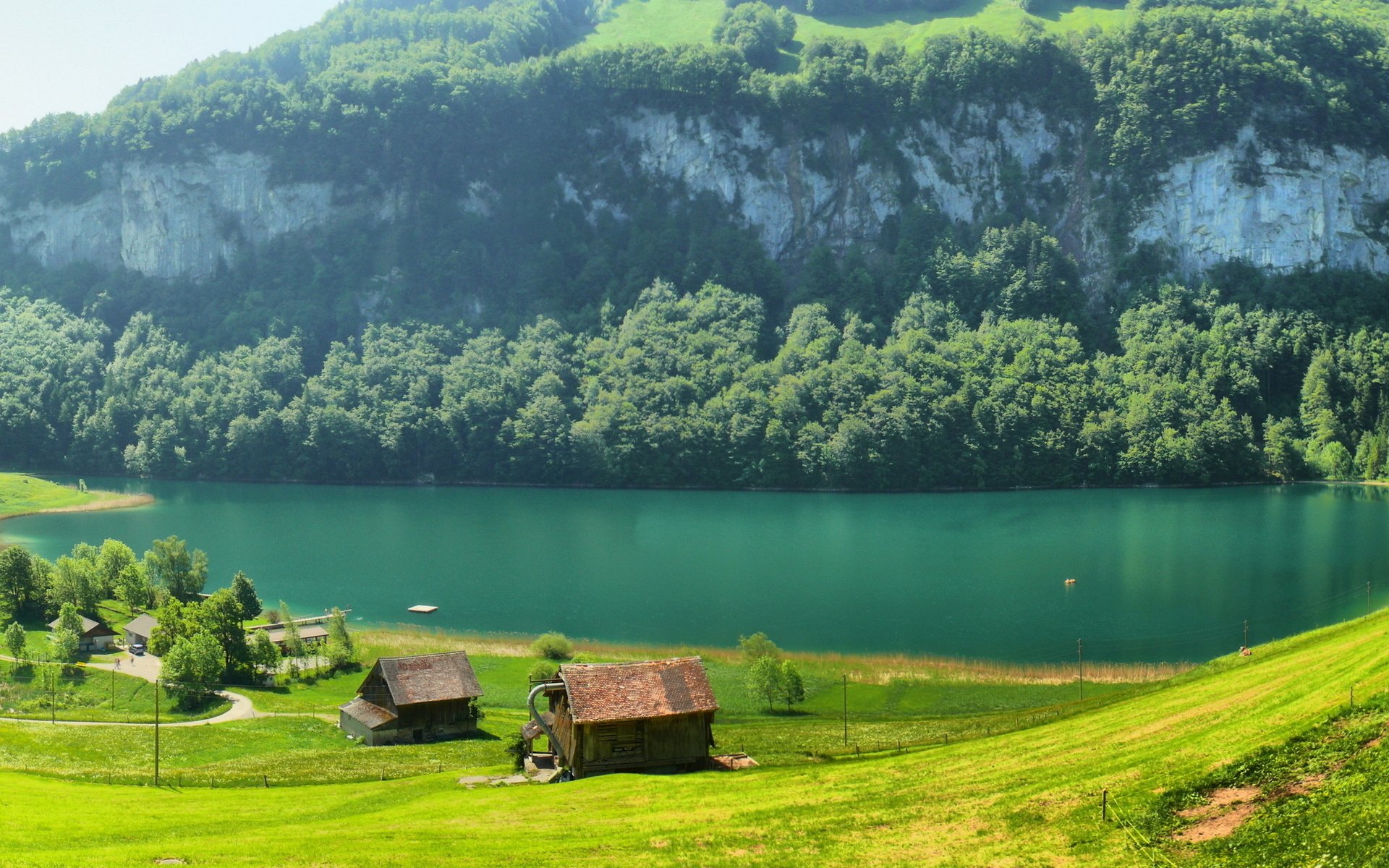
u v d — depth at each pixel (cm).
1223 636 11112
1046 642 11225
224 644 10700
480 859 4572
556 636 11419
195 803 6000
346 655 11150
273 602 13975
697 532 19000
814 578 14875
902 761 6159
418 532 19325
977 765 5703
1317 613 11881
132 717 9362
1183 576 14212
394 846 4781
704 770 6444
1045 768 5350
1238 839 3988
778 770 6231
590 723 6319
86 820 5344
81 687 10325
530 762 6881
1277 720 5025
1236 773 4531
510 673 10588
